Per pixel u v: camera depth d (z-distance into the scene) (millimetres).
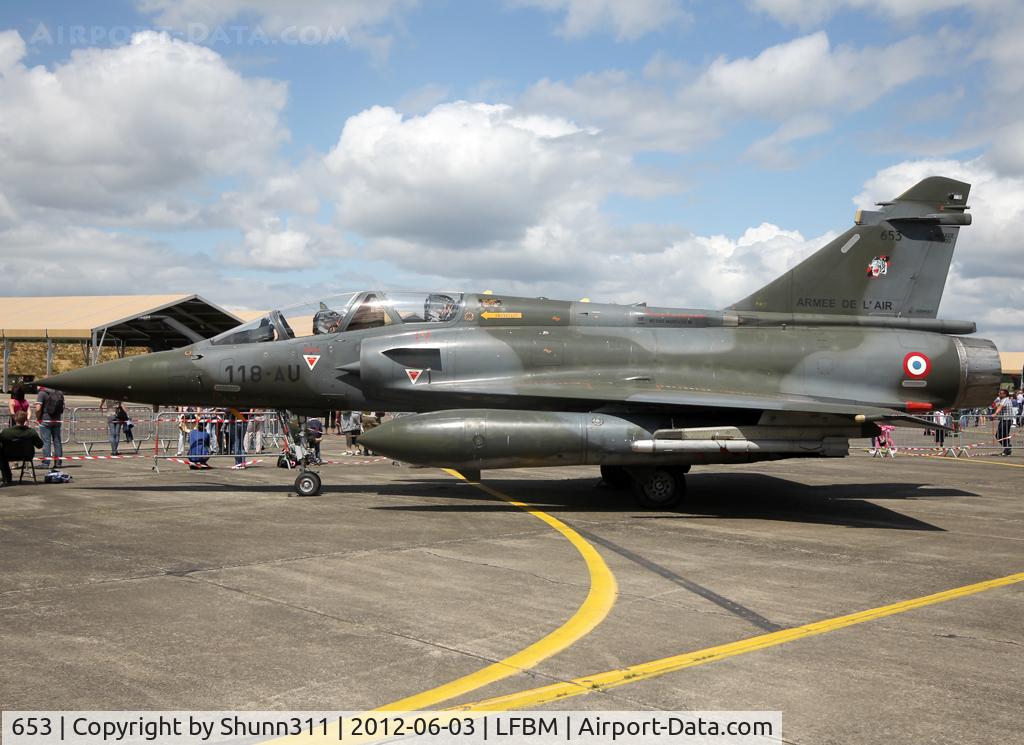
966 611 6098
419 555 7867
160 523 9555
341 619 5617
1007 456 22422
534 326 11969
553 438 10422
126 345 44438
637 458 10609
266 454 16328
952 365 12133
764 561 7863
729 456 10703
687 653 4996
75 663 4664
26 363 47594
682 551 8297
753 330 12203
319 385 11945
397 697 4230
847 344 12078
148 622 5477
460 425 10328
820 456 10789
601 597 6352
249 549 8039
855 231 12719
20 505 10969
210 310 39375
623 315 12180
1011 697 4344
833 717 4051
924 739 3811
